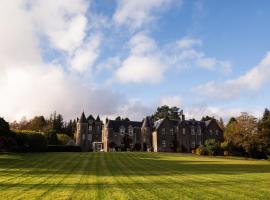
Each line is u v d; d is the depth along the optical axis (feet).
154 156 181.98
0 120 168.25
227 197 49.44
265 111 308.19
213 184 65.26
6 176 76.74
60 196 49.26
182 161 149.89
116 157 163.63
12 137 174.81
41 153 176.65
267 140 224.74
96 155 174.50
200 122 307.17
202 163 140.97
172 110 442.50
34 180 69.31
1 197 48.42
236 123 236.43
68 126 463.01
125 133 288.92
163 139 280.92
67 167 105.09
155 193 52.80
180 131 289.53
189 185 63.26
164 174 87.04
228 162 154.51
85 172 89.61
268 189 58.29
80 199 46.93
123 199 47.11
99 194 51.31
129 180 71.31
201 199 47.65
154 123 302.45
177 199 47.55
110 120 291.79
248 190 56.85
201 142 295.07
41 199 46.80
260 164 143.64
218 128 304.91
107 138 283.59
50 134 263.90
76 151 219.82
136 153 205.16
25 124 369.50
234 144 229.86
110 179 72.79
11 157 138.92
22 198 47.57
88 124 316.81
